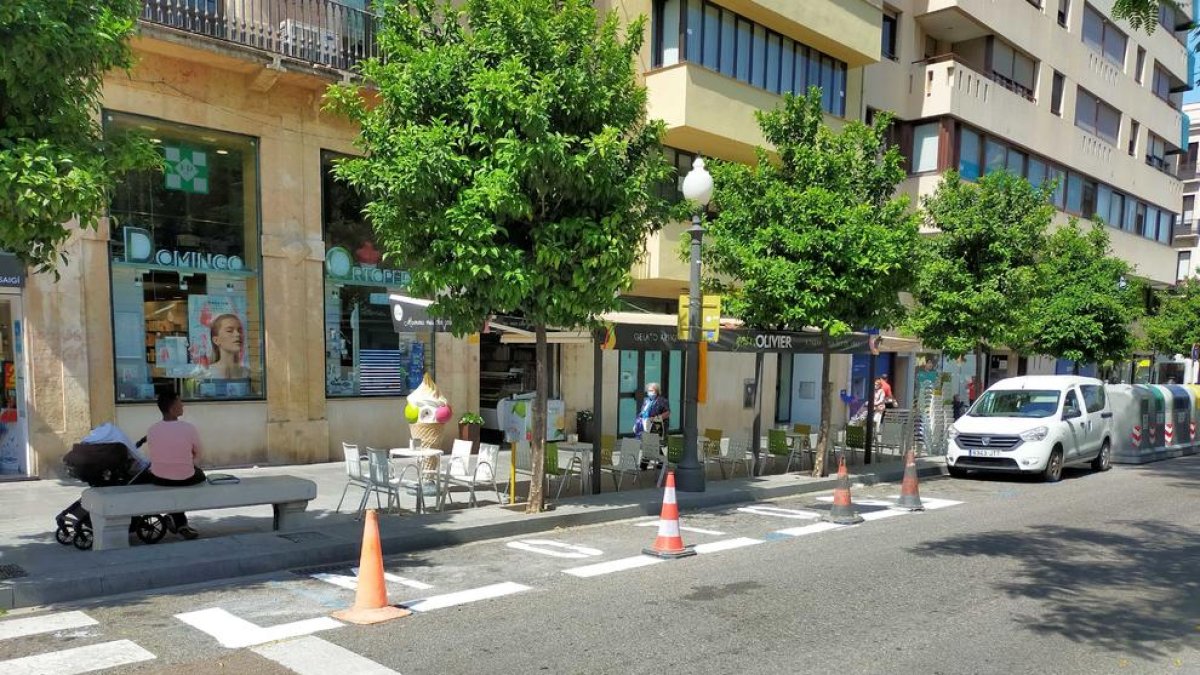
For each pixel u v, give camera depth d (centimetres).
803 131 1298
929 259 1557
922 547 837
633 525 956
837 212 1184
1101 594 660
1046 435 1364
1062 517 1023
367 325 1377
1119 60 3064
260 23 1222
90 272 1081
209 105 1188
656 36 1647
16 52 539
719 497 1120
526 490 1114
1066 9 2711
